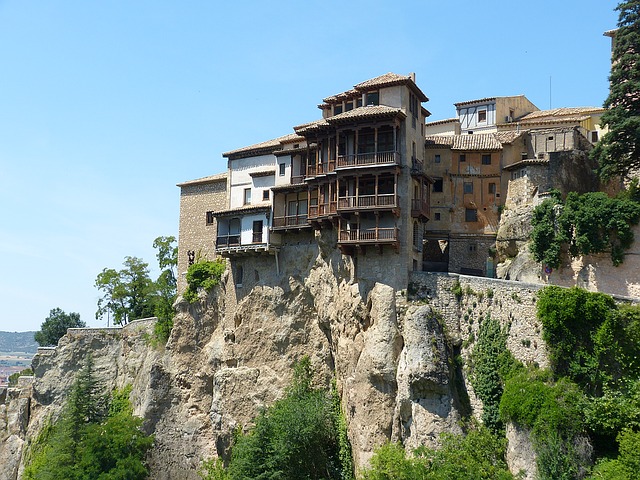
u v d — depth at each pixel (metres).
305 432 63.94
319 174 70.06
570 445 49.56
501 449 53.94
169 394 82.38
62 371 100.44
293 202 75.06
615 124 64.81
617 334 52.16
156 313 94.81
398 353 62.69
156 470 80.00
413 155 68.38
